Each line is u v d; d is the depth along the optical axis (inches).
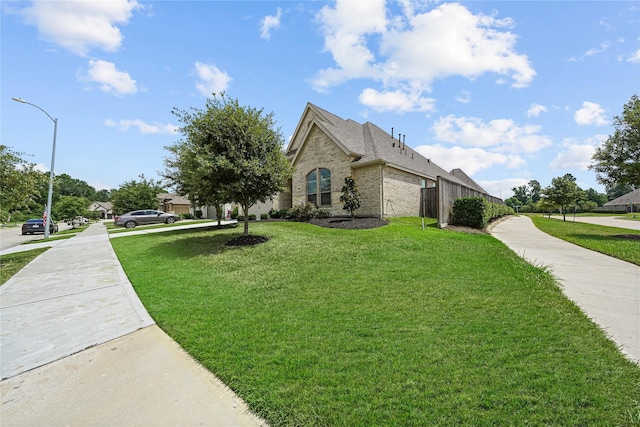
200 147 366.0
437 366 101.7
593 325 131.6
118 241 544.1
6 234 1059.3
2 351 131.4
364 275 227.8
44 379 108.3
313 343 124.4
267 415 83.6
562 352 109.0
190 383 102.3
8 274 299.1
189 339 135.3
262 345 125.3
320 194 724.7
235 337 134.7
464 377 94.9
